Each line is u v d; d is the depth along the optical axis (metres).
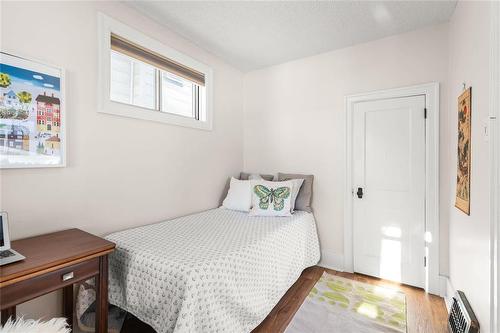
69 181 1.67
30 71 1.47
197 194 2.68
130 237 1.78
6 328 0.95
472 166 1.48
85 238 1.46
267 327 1.75
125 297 1.54
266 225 2.19
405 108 2.40
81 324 1.62
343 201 2.69
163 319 1.33
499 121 1.14
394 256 2.44
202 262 1.38
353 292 2.23
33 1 1.49
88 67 1.75
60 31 1.61
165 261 1.40
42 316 1.56
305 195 2.78
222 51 2.79
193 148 2.63
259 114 3.28
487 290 1.23
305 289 2.28
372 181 2.56
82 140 1.73
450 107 2.12
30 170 1.50
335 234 2.74
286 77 3.08
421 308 1.99
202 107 2.77
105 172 1.87
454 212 1.96
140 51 2.09
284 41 2.56
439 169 2.20
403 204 2.40
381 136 2.52
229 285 1.45
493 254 1.16
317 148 2.86
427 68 2.28
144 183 2.15
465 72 1.68
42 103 1.52
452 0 1.90
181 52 2.45
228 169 3.12
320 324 1.78
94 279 1.50
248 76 3.37
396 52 2.42
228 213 2.61
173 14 2.12
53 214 1.60
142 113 2.11
